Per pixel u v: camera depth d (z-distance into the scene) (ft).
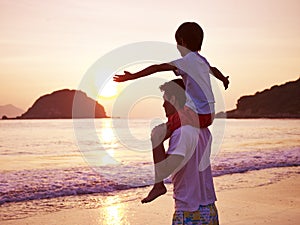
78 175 35.17
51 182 30.96
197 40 7.91
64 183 30.22
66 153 60.34
